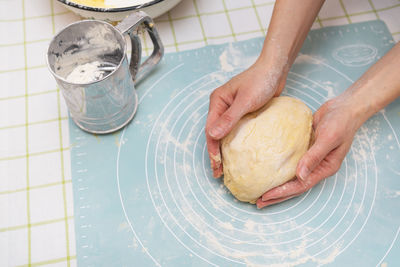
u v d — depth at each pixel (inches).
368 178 36.3
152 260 32.7
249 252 33.1
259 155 32.0
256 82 33.5
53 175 36.0
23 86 40.4
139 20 33.6
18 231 33.5
